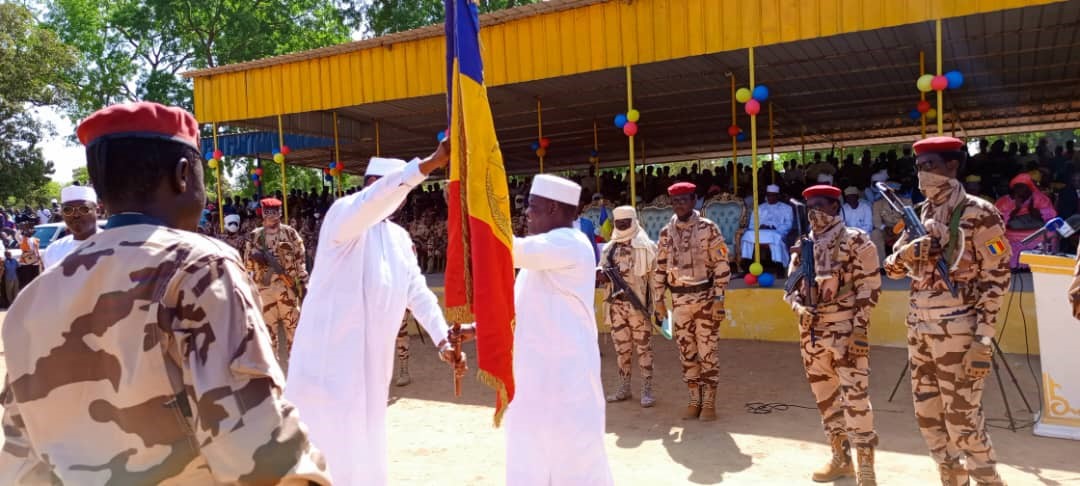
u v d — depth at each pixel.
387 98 11.87
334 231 3.14
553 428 3.57
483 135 2.78
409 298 3.62
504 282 2.79
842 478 4.92
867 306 4.55
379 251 3.38
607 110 16.50
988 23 10.22
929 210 4.11
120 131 1.59
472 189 2.73
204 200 1.75
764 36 9.19
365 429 3.17
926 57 12.28
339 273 3.20
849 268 4.65
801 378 7.64
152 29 30.66
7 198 33.09
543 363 3.63
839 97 15.83
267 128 15.34
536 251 3.50
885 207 11.29
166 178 1.63
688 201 6.40
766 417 6.43
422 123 16.97
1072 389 5.57
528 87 13.38
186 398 1.48
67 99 32.50
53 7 33.38
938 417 4.12
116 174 1.58
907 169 13.41
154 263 1.49
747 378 7.74
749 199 12.41
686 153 25.72
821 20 8.86
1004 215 9.96
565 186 3.81
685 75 12.88
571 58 10.36
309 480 1.49
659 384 7.83
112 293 1.47
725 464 5.31
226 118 13.38
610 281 7.07
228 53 29.97
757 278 9.77
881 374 7.54
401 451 5.87
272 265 8.18
